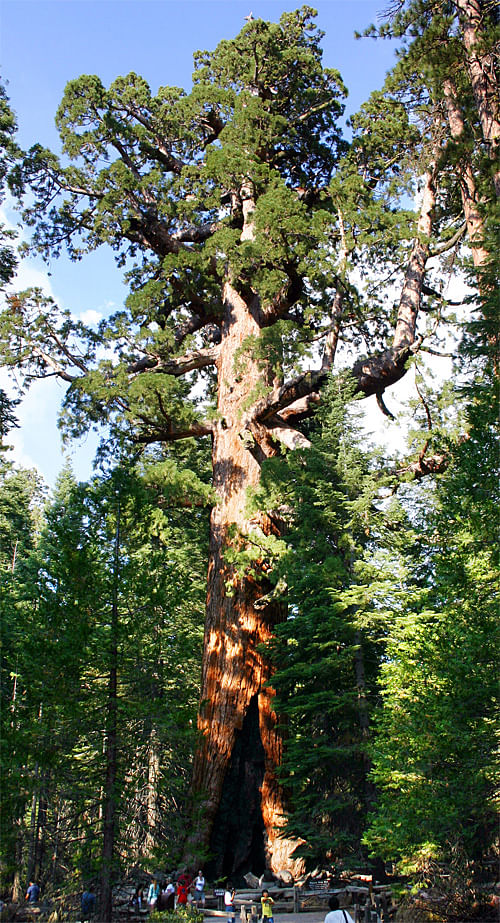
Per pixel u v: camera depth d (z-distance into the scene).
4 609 22.55
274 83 35.06
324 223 26.36
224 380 31.98
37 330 31.31
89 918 15.20
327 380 27.52
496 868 16.62
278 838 24.66
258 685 27.38
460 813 14.55
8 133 30.92
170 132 34.50
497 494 15.19
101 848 15.60
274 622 28.58
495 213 18.05
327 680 22.78
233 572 28.47
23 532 54.59
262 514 28.00
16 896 21.56
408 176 26.91
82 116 33.31
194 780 26.22
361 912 17.08
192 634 33.31
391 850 16.70
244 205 33.66
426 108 24.53
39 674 15.93
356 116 29.73
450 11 22.02
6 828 15.62
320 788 22.92
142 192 32.88
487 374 16.73
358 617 21.42
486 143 20.27
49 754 15.50
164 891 19.45
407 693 16.45
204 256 30.16
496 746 14.54
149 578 17.36
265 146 33.50
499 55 19.86
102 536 17.70
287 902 21.95
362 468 24.58
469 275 17.95
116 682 16.62
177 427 30.44
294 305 34.41
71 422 30.23
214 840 26.06
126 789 15.96
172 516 39.59
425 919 15.84
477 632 14.66
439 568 15.95
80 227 34.34
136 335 30.58
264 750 27.44
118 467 18.69
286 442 29.30
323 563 22.25
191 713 16.66
